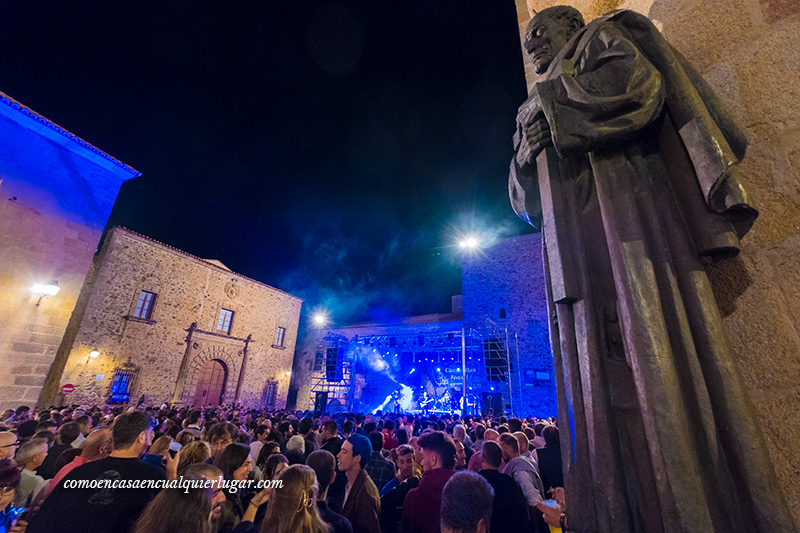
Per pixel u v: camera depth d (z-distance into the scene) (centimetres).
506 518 273
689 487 72
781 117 104
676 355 85
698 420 79
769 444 86
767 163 104
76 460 321
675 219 96
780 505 71
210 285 1962
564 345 102
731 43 120
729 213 90
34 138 1132
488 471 304
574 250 105
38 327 1084
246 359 2089
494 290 2027
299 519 208
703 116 93
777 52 109
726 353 83
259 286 2255
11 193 1071
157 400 1650
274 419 936
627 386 88
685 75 101
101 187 1281
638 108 96
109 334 1516
